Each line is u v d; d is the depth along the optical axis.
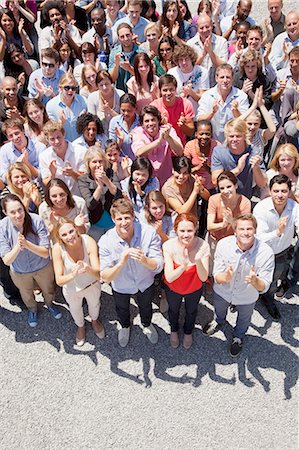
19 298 6.14
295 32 8.09
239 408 5.04
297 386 5.20
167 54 7.67
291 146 5.41
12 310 6.07
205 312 5.95
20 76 7.84
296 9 12.22
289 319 5.84
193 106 7.26
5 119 6.96
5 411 5.09
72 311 5.35
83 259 4.99
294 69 7.28
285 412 5.00
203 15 7.62
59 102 7.03
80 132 6.40
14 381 5.35
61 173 6.09
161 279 5.59
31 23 9.34
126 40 7.78
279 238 5.09
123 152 6.59
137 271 4.89
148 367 5.42
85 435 4.88
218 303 5.19
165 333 5.74
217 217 5.39
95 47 8.06
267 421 4.94
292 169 5.49
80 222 5.27
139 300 5.21
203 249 4.79
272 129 6.49
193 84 7.35
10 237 5.16
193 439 4.82
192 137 7.06
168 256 4.82
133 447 4.78
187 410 5.04
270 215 5.11
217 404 5.08
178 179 5.50
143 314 5.40
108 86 6.90
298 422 4.92
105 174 5.61
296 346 5.56
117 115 7.04
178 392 5.19
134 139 6.24
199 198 6.45
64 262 4.95
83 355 5.56
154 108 6.01
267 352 5.51
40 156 6.12
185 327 5.40
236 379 5.28
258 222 5.14
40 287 5.64
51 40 8.88
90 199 5.67
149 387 5.24
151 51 7.98
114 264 4.86
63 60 8.24
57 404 5.13
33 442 4.85
